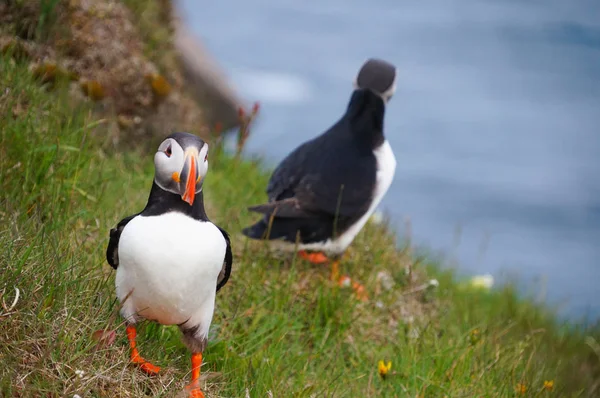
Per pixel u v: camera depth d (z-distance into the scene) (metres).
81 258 7.82
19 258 7.10
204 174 6.35
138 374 6.87
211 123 19.16
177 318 6.61
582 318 13.56
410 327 10.01
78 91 11.45
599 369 11.55
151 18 14.01
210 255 6.33
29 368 6.32
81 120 10.44
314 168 10.32
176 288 6.31
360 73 10.79
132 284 6.44
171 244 6.22
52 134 9.43
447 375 8.84
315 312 9.66
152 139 12.53
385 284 10.68
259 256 10.37
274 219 10.12
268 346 8.59
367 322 9.91
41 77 10.85
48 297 6.80
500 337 10.66
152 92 12.46
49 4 11.41
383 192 10.62
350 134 10.62
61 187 8.84
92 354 6.54
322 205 10.09
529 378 9.09
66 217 8.70
